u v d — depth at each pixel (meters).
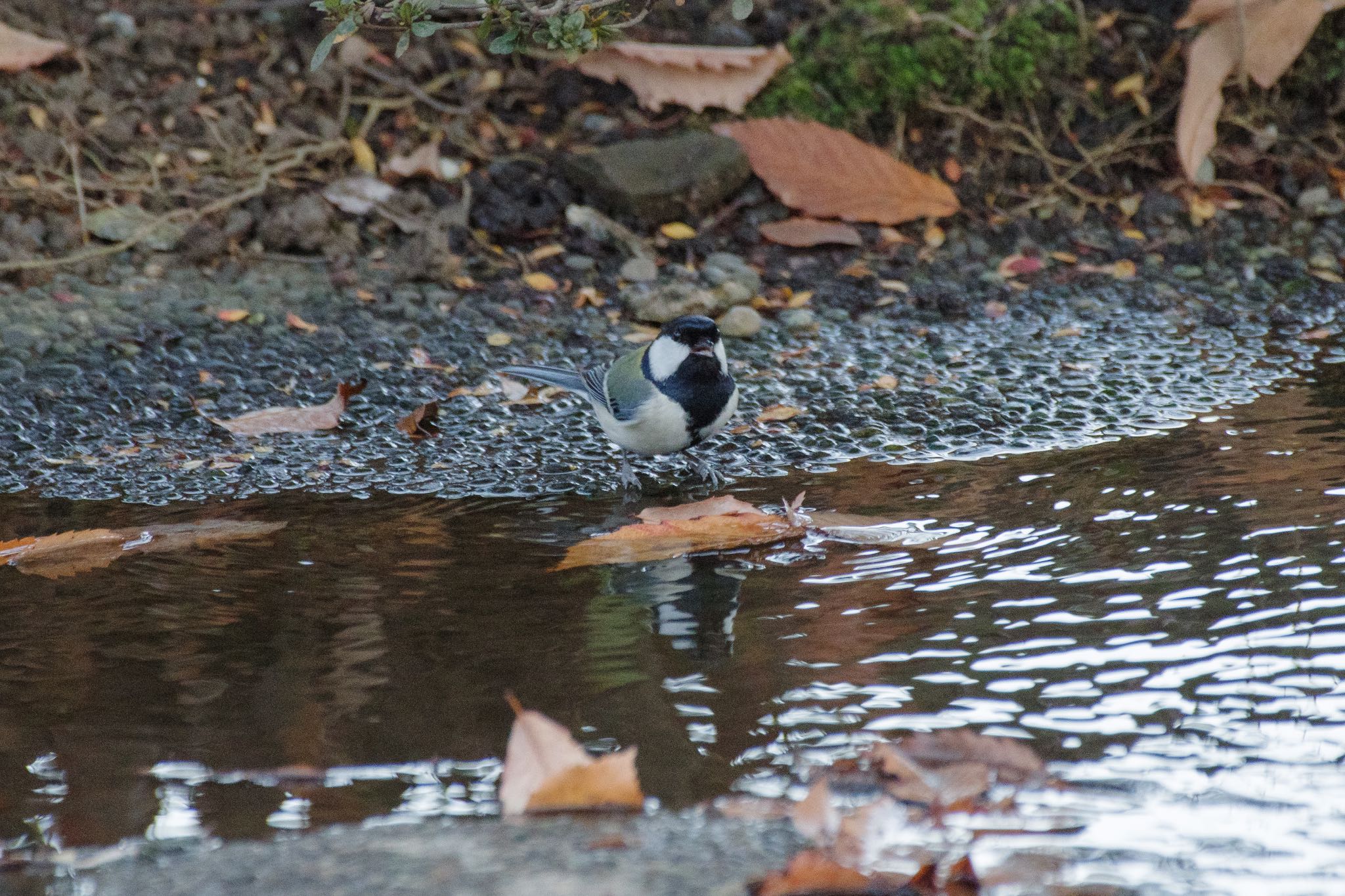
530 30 8.15
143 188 13.02
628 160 13.38
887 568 7.69
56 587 7.75
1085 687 6.18
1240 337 11.74
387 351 11.61
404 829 5.15
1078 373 11.07
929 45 14.14
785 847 4.93
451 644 6.89
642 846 4.95
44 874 4.89
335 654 6.81
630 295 12.30
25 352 11.23
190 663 6.74
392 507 9.07
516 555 8.16
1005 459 9.47
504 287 12.62
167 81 13.94
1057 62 14.38
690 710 6.10
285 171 13.39
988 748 5.62
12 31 13.60
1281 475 8.70
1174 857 4.84
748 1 7.76
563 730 5.44
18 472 9.70
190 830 5.22
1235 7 13.23
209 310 12.00
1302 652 6.41
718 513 8.42
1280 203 13.91
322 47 7.78
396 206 13.27
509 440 10.30
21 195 12.80
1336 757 5.51
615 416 9.29
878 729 5.88
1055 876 4.73
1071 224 13.70
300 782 5.59
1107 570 7.46
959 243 13.48
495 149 13.93
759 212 13.65
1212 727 5.79
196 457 9.95
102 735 6.02
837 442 10.02
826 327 12.16
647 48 13.95
